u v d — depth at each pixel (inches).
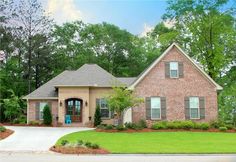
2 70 2128.4
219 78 1831.9
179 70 1370.6
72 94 1482.5
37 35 2154.3
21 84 2142.0
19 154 721.6
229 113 1638.8
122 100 1234.0
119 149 778.8
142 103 1342.3
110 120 1481.3
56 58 2241.6
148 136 1047.6
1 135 1013.2
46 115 1477.6
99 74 1542.8
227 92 1707.7
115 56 2481.5
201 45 1740.9
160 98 1353.3
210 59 1728.6
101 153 733.9
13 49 2167.8
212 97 1365.7
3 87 2023.9
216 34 1700.3
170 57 1374.3
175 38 1796.3
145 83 1354.6
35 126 1459.2
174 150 769.6
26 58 2149.4
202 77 1374.3
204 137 1032.8
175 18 1779.0
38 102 1536.7
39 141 919.0
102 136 1032.8
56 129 1280.8
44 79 2249.0
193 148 801.6
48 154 723.4
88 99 1476.4
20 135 1054.4
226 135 1099.3
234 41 1717.5
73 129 1288.1
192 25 1722.4
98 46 2518.5
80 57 2352.4
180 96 1359.5
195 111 1358.3
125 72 2429.9
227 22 1696.6
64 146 768.9
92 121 1478.8
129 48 2493.8
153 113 1346.0
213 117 1355.8
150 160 640.4
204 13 1697.8
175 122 1277.1
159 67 1366.9
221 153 737.6
